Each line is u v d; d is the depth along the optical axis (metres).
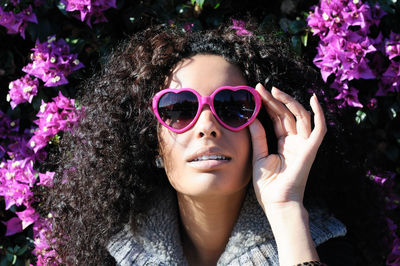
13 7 1.73
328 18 1.63
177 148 1.13
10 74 1.84
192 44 1.23
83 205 1.36
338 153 1.43
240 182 1.16
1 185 1.75
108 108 1.33
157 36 1.30
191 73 1.17
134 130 1.29
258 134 1.17
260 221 1.23
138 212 1.30
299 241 1.10
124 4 1.77
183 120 1.12
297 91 1.34
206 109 1.12
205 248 1.30
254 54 1.25
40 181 1.67
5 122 1.80
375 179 1.72
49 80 1.68
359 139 1.72
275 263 1.20
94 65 1.78
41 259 1.67
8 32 1.74
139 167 1.30
